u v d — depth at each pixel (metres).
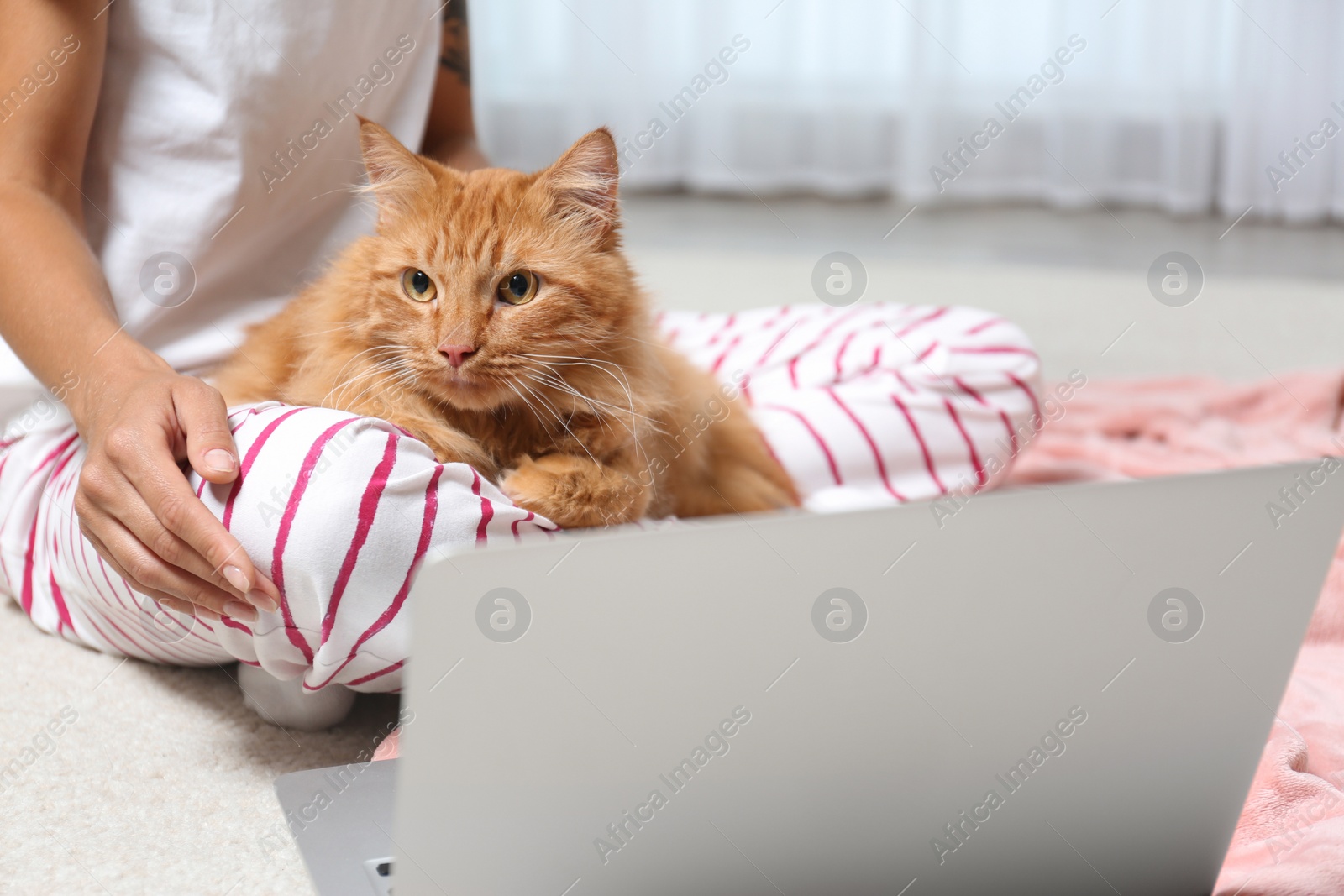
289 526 0.93
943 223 4.11
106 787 1.06
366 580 0.95
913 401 1.55
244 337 1.35
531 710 0.67
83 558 1.18
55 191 1.21
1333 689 1.22
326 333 1.19
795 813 0.76
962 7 4.23
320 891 0.82
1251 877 0.88
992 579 0.71
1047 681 0.76
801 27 4.34
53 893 0.91
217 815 1.02
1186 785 0.83
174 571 0.94
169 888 0.92
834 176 4.48
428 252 1.14
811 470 1.51
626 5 4.18
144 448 0.92
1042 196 4.47
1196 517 0.72
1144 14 4.22
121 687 1.26
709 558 0.66
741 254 3.54
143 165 1.30
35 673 1.28
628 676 0.68
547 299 1.16
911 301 2.97
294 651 1.02
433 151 1.71
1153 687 0.78
